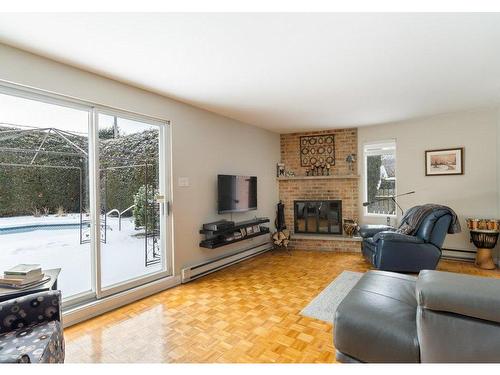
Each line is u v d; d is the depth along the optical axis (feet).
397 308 4.87
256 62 7.61
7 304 4.60
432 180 14.12
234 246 13.96
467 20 5.68
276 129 16.94
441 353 3.85
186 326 7.16
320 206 17.02
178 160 11.01
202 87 9.53
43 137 7.69
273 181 17.56
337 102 11.37
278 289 9.82
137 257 10.18
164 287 10.01
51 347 4.26
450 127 13.58
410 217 12.16
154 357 5.82
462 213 13.39
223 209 12.75
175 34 6.11
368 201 16.33
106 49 6.75
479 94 10.54
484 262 12.04
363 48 6.87
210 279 11.11
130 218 9.94
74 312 7.39
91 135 8.45
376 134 15.69
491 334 3.59
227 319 7.54
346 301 5.27
